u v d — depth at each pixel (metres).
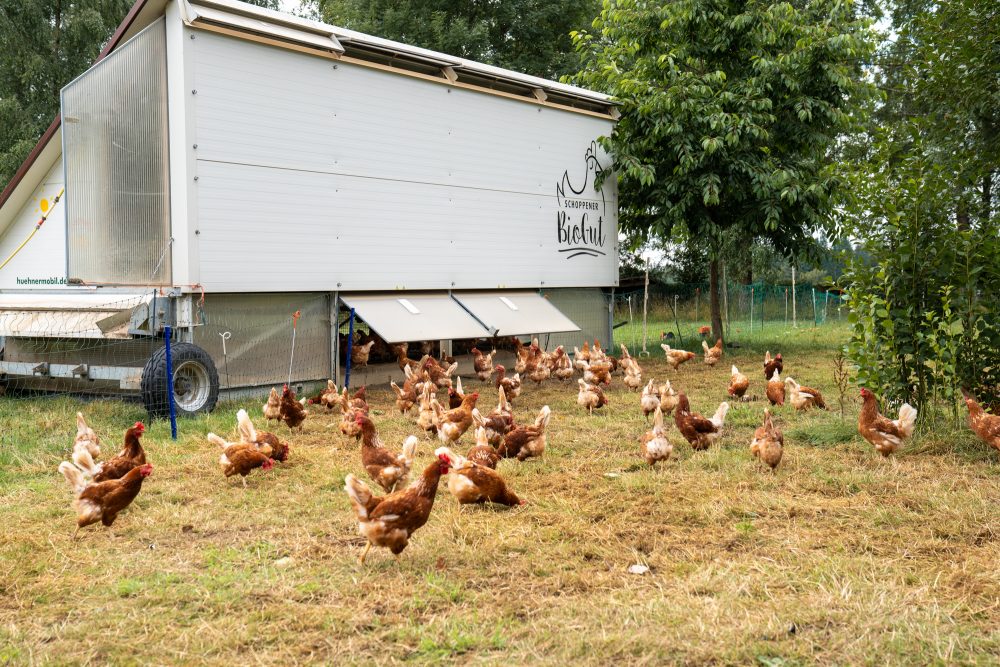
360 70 13.09
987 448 8.13
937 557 5.34
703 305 31.56
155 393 9.94
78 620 4.52
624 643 4.07
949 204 9.15
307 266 12.49
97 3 27.28
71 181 12.40
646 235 20.88
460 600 4.78
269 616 4.52
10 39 25.53
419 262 14.14
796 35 18.89
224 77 11.37
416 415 10.86
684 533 5.95
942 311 9.14
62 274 13.52
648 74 19.03
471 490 6.45
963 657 3.90
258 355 12.11
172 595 4.81
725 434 9.51
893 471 7.48
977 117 12.34
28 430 9.70
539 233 16.44
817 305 30.48
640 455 8.55
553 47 30.75
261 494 7.04
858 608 4.47
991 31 11.81
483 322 14.12
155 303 10.48
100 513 5.93
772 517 6.29
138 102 11.34
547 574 5.19
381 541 5.21
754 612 4.46
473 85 14.91
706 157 17.70
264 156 11.88
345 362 13.69
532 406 11.97
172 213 11.16
